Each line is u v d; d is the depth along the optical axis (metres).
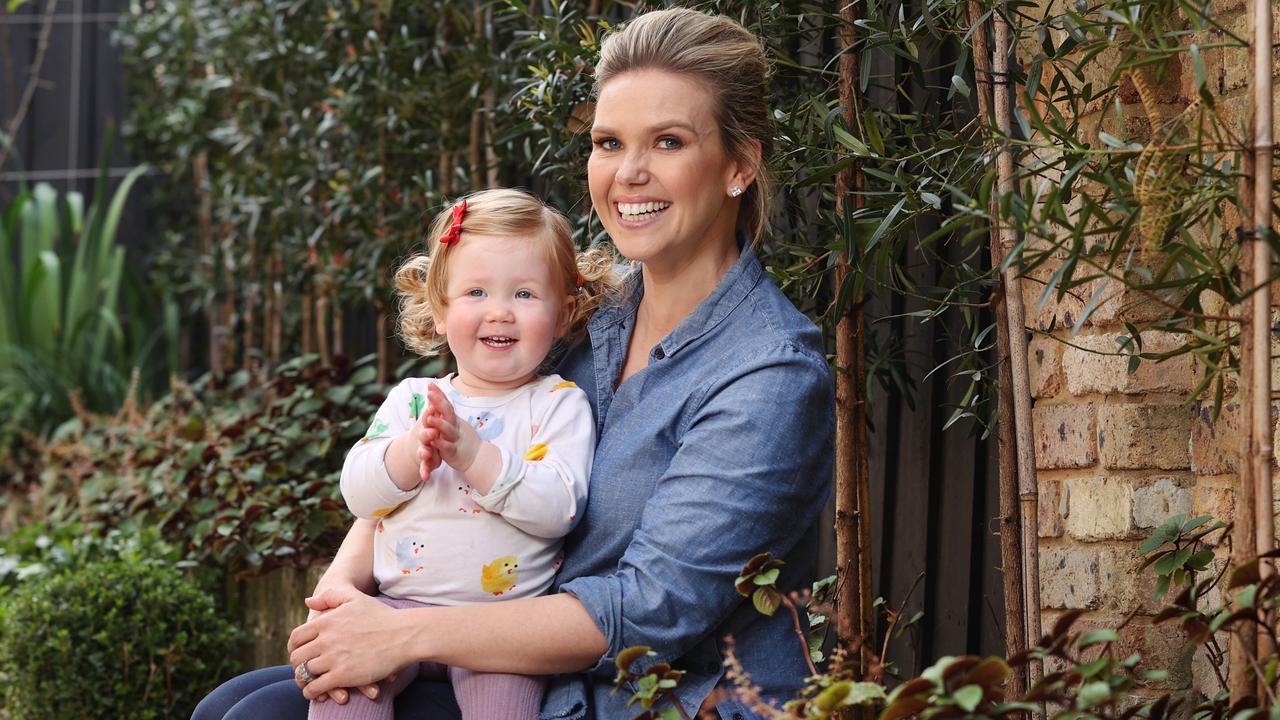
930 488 2.55
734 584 1.65
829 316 2.27
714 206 1.81
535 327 1.86
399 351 4.67
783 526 1.69
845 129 2.04
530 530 1.77
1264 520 1.42
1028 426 1.86
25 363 7.02
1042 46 1.87
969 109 2.21
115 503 4.87
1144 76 2.01
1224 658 1.91
